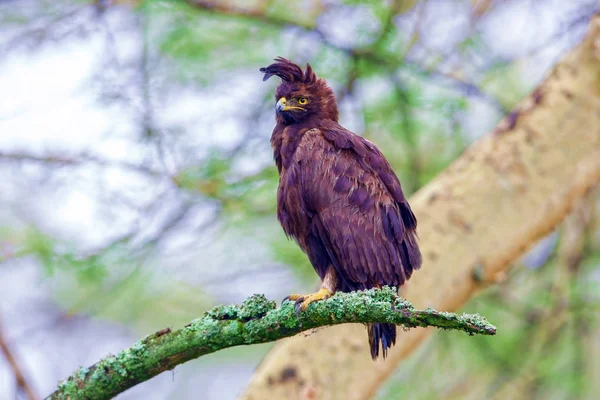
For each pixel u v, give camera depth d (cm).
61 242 1281
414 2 1424
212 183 1352
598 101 1200
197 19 1417
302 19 1450
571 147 1186
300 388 1028
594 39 1222
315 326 749
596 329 1448
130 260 1338
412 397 1457
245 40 1443
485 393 1452
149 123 1334
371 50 1414
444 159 1473
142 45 1380
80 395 775
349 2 1407
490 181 1153
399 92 1412
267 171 1376
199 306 1468
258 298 771
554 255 1431
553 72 1232
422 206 1143
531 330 1414
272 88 1416
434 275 1104
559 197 1169
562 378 1399
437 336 1477
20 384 972
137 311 1487
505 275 1148
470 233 1127
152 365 771
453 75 1426
